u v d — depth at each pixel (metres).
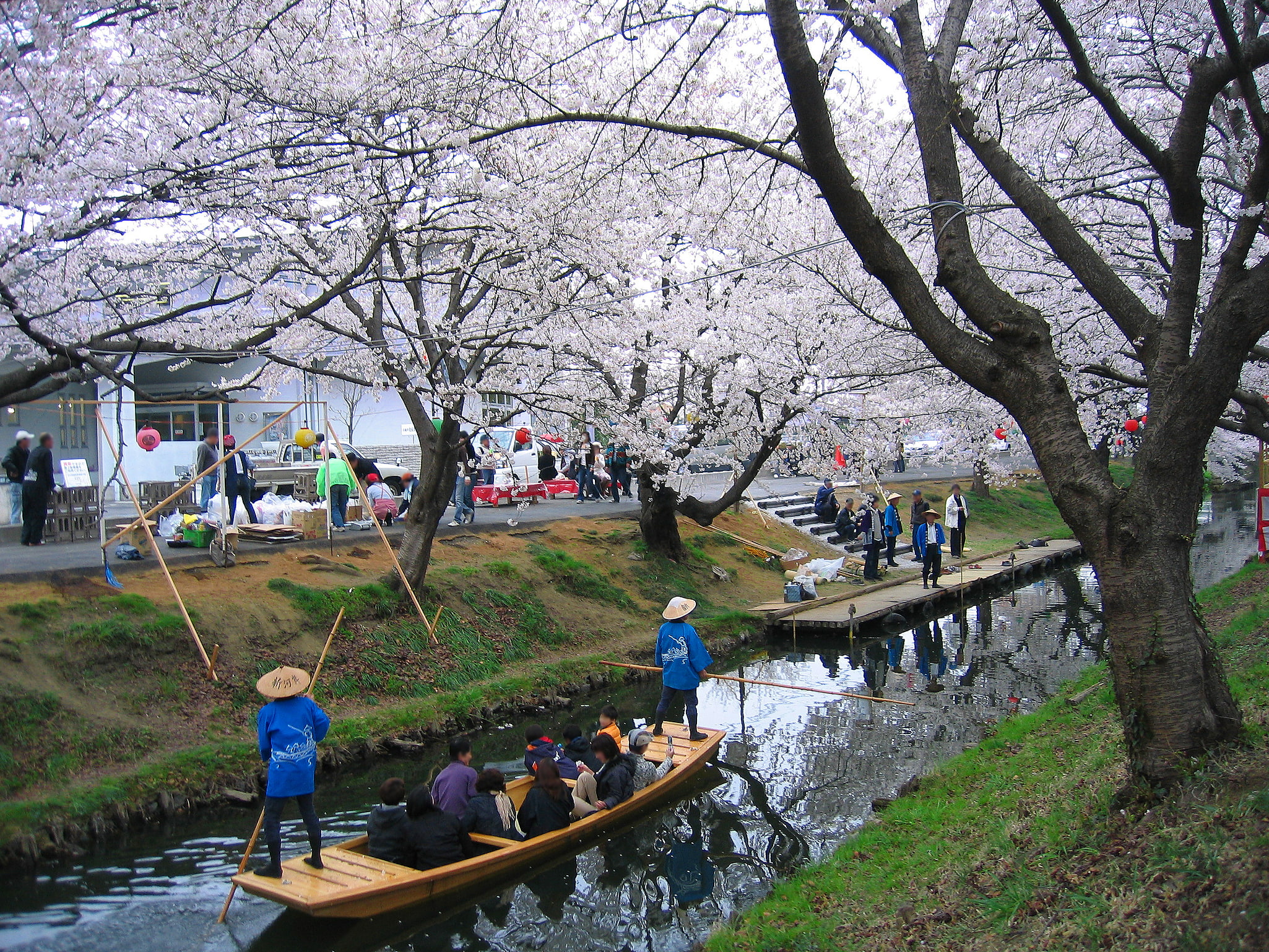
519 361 14.58
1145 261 11.08
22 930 7.05
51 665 9.60
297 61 8.62
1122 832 5.42
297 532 14.41
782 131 11.06
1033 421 5.94
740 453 19.31
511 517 19.23
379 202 9.73
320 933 7.20
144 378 24.30
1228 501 35.56
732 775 10.61
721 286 15.62
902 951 5.12
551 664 13.70
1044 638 17.09
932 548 20.28
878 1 6.73
